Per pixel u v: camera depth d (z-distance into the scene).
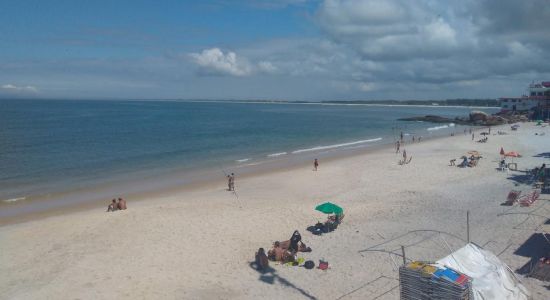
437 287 10.87
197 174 38.44
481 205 23.73
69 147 55.72
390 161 42.97
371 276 15.03
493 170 35.31
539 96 114.75
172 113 159.25
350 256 16.88
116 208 25.12
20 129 79.12
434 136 74.75
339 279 14.88
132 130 82.62
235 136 73.94
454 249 17.22
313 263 15.96
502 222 20.42
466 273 12.51
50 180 35.66
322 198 27.12
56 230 20.14
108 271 15.39
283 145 61.62
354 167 39.97
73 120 106.75
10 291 13.88
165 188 32.56
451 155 46.00
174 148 56.59
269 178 35.72
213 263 16.28
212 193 30.11
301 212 22.89
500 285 12.48
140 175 38.03
